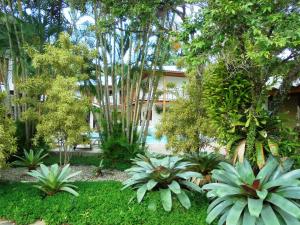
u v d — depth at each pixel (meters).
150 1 7.18
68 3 9.14
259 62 4.04
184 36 4.47
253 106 4.66
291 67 4.61
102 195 4.94
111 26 8.16
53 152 9.99
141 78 9.08
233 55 4.45
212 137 6.44
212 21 4.06
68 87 6.30
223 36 4.16
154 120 13.98
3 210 4.60
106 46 9.02
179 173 4.70
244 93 4.73
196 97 6.66
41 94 7.47
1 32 8.86
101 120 9.09
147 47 8.89
